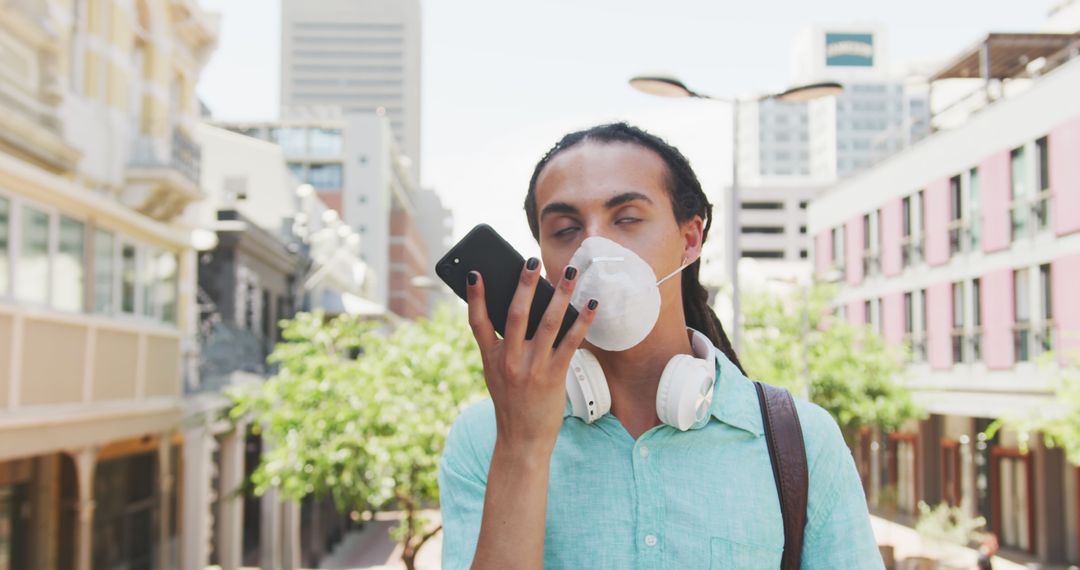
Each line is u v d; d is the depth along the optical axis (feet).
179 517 56.08
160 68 52.16
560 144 4.96
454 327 62.18
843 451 4.79
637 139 4.82
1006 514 79.87
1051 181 64.54
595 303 4.08
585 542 4.47
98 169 45.70
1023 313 69.15
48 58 40.70
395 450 49.83
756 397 4.76
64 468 47.57
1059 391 50.78
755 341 81.05
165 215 52.60
